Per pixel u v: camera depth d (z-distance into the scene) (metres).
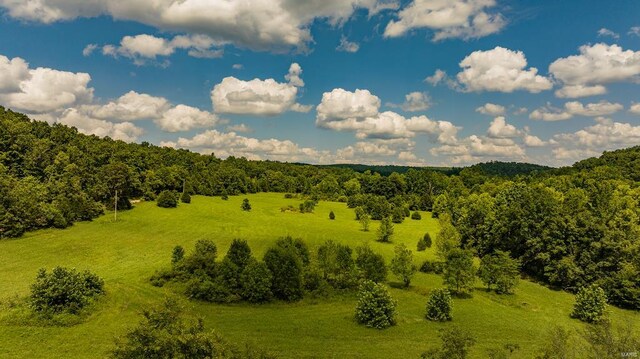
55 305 42.69
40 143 112.50
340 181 198.88
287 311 49.47
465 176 189.00
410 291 59.00
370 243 90.56
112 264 65.31
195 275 54.03
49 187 97.06
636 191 96.00
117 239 82.19
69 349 35.78
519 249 81.44
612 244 66.38
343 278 58.56
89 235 83.31
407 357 36.69
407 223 120.88
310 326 44.44
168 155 166.75
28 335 38.03
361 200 145.88
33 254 68.19
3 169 96.19
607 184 98.81
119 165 111.19
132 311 45.28
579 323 50.56
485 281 62.66
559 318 52.16
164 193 119.88
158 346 17.94
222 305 50.44
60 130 140.62
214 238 88.25
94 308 44.62
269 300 52.16
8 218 76.38
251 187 174.00
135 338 18.44
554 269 70.69
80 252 71.50
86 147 134.62
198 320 20.66
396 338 41.66
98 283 48.38
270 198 161.00
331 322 46.06
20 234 78.19
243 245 56.53
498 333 44.22
